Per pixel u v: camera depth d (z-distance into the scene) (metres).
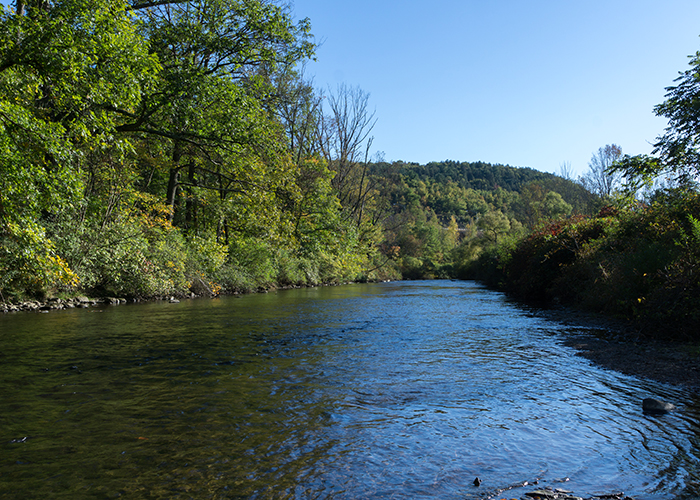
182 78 15.95
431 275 66.38
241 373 5.91
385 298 20.56
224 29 18.89
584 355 6.96
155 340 8.33
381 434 3.83
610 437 3.71
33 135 10.33
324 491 2.85
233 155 19.06
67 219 14.24
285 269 31.23
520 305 16.33
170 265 18.02
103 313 12.55
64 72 11.28
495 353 7.25
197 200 24.56
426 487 2.89
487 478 3.02
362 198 45.69
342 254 35.28
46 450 3.48
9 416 4.23
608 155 41.88
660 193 12.91
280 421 4.14
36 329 9.43
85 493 2.82
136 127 15.95
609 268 11.59
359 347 7.79
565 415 4.27
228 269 23.95
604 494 2.76
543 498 2.70
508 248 27.98
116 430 3.90
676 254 8.78
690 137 11.62
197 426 4.00
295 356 7.01
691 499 2.68
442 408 4.52
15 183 10.24
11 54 10.66
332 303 17.39
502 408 4.50
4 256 11.74
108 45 12.34
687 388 5.02
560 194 51.12
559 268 16.83
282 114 31.69
